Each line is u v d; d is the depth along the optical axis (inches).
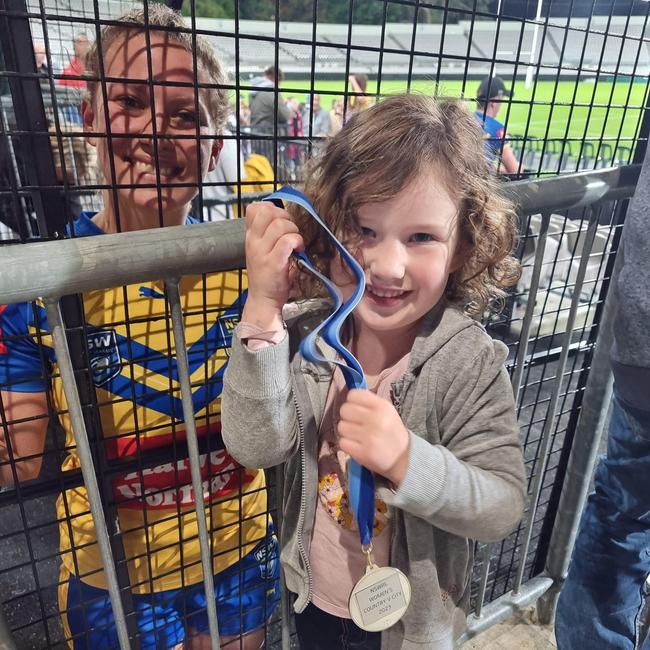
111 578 30.6
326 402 30.8
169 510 41.0
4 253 21.4
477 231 28.0
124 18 29.9
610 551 43.3
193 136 28.1
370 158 25.4
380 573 27.6
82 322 29.9
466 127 28.0
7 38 24.8
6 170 28.3
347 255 23.1
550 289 47.0
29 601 58.4
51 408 31.2
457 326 28.7
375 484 26.5
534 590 54.3
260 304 25.9
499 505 26.7
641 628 48.9
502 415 28.4
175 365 37.0
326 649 35.9
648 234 29.2
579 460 50.3
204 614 45.7
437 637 31.4
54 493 32.8
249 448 27.5
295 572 32.9
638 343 30.3
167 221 36.9
